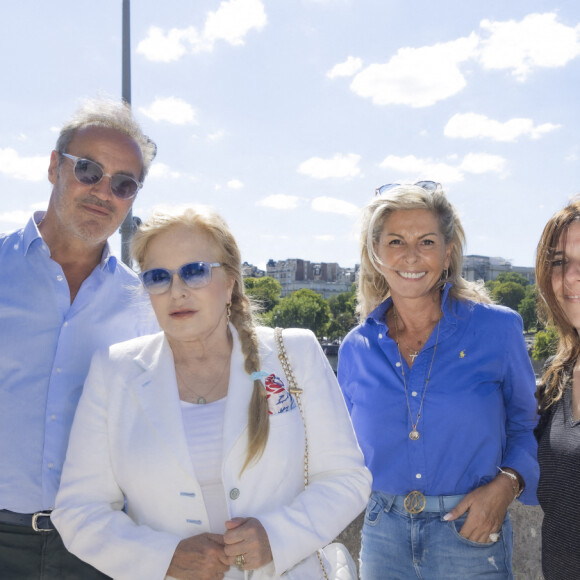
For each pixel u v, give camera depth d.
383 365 2.80
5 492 2.46
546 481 2.12
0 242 2.73
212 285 2.20
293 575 2.08
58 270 2.65
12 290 2.62
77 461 2.20
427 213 2.72
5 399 2.53
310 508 2.08
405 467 2.69
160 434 2.11
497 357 2.68
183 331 2.16
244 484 2.07
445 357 2.70
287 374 2.25
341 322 124.31
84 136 2.65
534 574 3.33
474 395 2.64
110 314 2.74
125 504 2.39
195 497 2.07
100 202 2.64
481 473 2.61
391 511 2.72
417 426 2.67
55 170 2.76
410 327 2.86
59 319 2.62
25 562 2.47
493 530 2.53
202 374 2.27
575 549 1.97
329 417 2.25
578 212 2.13
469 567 2.53
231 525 1.96
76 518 2.11
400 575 2.66
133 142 2.76
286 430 2.15
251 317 2.37
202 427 2.15
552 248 2.19
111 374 2.27
